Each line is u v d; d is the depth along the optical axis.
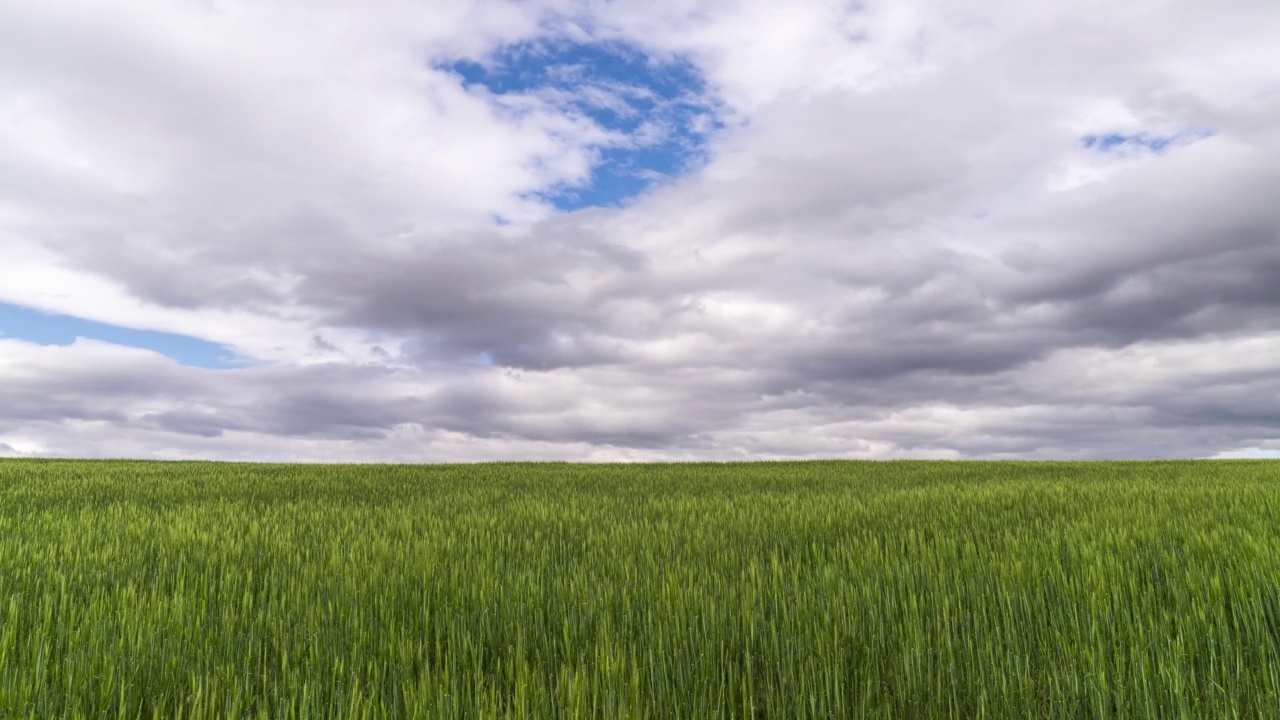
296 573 6.62
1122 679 3.59
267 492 15.54
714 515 10.66
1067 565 6.28
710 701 3.45
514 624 4.76
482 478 19.81
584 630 4.57
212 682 3.76
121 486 16.03
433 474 21.23
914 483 17.41
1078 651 4.01
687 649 4.17
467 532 9.18
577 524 10.08
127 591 5.54
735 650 4.28
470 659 4.25
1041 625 4.40
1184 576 5.59
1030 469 22.45
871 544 7.50
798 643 4.12
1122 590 5.18
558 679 3.64
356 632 4.52
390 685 3.88
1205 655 4.10
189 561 7.24
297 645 4.30
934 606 4.75
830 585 5.50
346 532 9.24
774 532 8.79
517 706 3.29
